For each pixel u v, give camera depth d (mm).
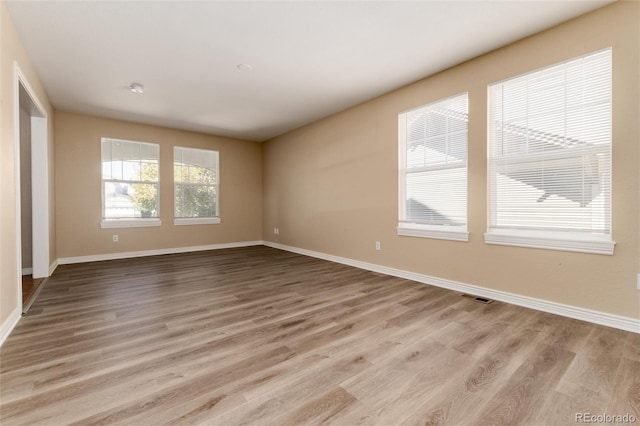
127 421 1289
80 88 3742
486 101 2980
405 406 1400
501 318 2461
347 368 1723
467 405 1406
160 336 2129
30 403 1398
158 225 5535
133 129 5266
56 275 3904
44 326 2285
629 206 2195
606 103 2318
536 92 2691
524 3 2240
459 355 1865
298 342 2047
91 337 2104
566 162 2523
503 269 2885
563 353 1878
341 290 3279
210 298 2994
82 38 2664
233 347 1972
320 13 2348
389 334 2168
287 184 6066
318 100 4246
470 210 3125
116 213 5148
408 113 3793
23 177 3922
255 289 3314
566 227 2529
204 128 5707
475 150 3072
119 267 4418
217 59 3076
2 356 1832
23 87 2756
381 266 4121
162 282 3590
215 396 1464
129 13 2328
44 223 3768
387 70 3332
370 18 2414
